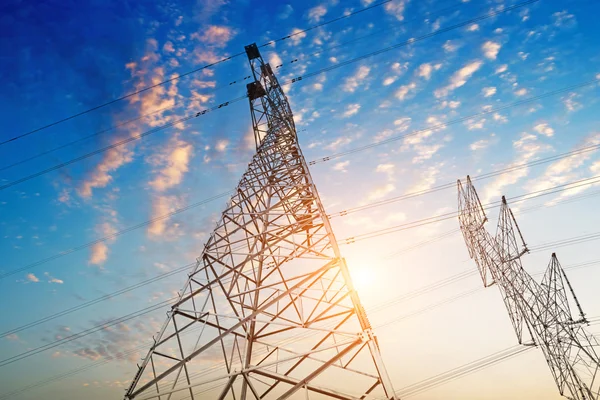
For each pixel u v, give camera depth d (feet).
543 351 80.69
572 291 78.54
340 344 33.09
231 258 51.24
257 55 99.66
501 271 90.38
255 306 48.24
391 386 29.76
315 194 53.26
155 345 38.32
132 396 33.99
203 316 42.16
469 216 101.24
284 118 86.74
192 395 35.09
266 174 69.56
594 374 73.10
